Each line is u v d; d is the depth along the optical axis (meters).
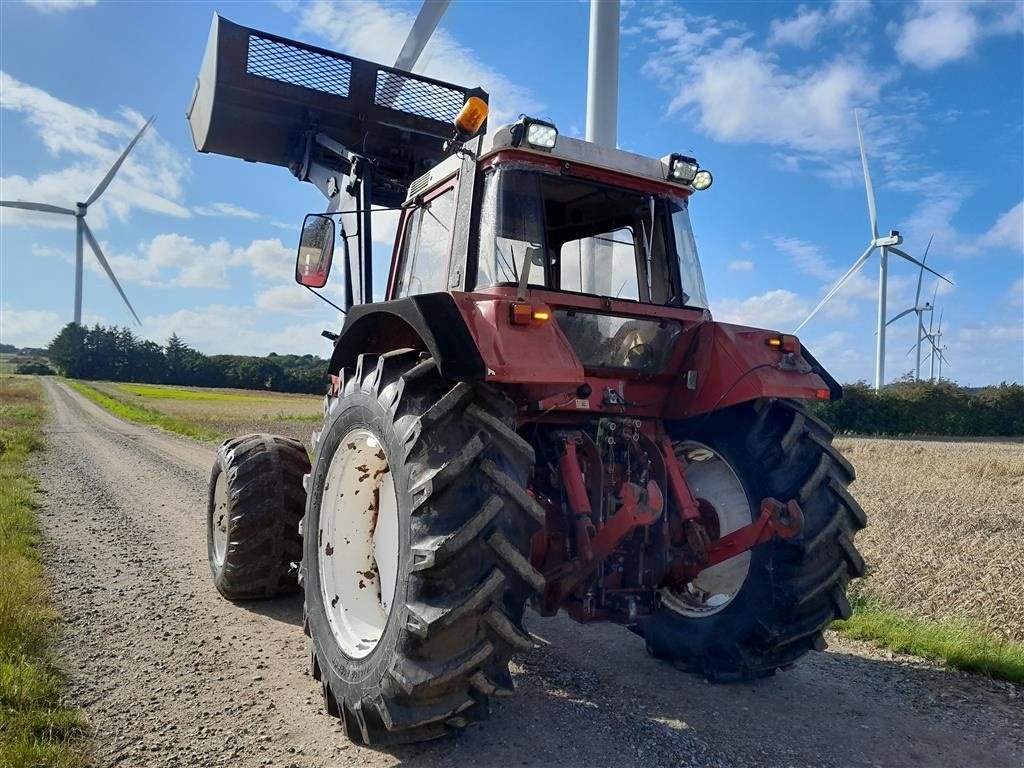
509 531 2.90
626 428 3.80
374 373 3.35
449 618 2.74
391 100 6.41
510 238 3.55
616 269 4.20
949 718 3.64
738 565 3.96
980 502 12.38
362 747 3.22
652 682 4.05
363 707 3.06
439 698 2.90
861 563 3.80
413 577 2.85
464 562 2.83
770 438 3.85
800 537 3.63
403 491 2.95
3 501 8.60
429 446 2.91
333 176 5.91
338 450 3.63
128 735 3.30
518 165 3.60
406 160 6.48
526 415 3.78
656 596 3.87
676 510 3.86
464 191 3.71
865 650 4.66
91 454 16.28
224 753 3.15
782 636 3.69
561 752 3.20
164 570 6.21
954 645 4.46
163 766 3.03
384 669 2.94
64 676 3.94
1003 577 6.52
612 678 4.10
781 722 3.55
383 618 3.48
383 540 3.50
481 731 3.40
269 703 3.66
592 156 3.77
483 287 3.51
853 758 3.21
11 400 45.94
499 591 2.84
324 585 3.63
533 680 4.05
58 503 9.50
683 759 3.16
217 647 4.44
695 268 4.23
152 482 11.66
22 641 4.27
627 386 4.03
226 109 6.02
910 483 15.60
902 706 3.78
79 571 6.11
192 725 3.41
